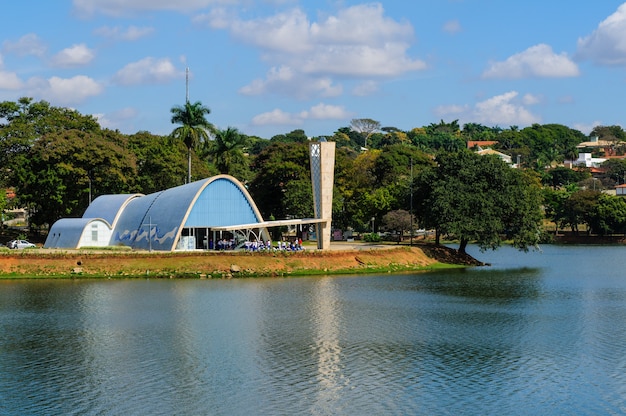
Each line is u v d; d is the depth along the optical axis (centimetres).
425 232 19162
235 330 6034
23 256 9388
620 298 8081
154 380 4606
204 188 10500
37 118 14038
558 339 5812
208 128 14112
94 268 9331
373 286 8794
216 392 4372
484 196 11594
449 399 4256
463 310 7138
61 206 13262
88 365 4947
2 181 14412
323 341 5669
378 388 4456
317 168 10775
